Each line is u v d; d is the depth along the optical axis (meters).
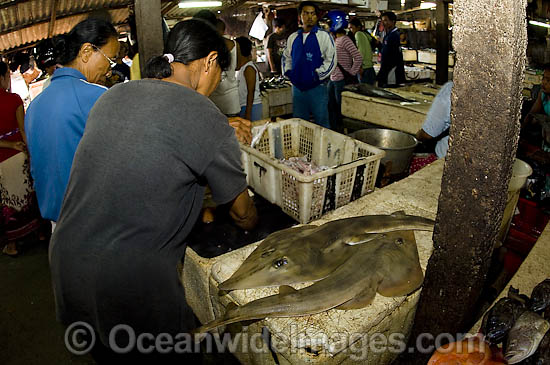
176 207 1.47
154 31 2.87
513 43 1.11
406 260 1.85
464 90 1.26
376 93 5.28
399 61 6.97
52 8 4.42
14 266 3.30
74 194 1.49
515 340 1.38
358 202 2.55
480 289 1.57
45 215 2.21
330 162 3.15
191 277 2.24
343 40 6.08
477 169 1.32
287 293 1.66
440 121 3.14
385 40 6.97
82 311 1.55
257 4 8.40
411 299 1.78
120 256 1.42
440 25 5.93
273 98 6.73
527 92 5.85
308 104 5.04
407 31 9.25
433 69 8.22
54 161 2.03
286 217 2.55
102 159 1.41
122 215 1.41
